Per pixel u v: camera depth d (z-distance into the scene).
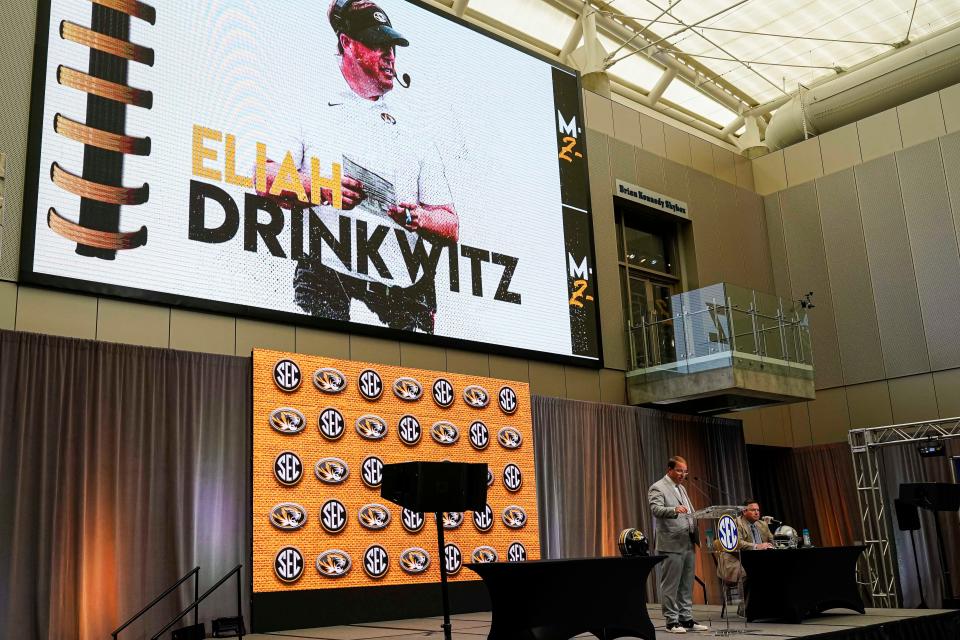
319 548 11.73
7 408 9.80
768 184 22.55
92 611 9.93
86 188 10.97
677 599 9.35
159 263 11.33
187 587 10.60
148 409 10.81
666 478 9.84
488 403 14.21
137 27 11.77
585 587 7.79
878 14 22.12
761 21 22.08
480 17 20.72
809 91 22.50
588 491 15.48
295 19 13.45
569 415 15.62
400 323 13.58
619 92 22.88
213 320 11.76
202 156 11.98
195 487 10.91
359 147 13.74
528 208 16.06
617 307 17.50
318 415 12.13
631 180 18.83
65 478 10.03
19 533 9.61
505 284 15.27
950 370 18.59
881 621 9.79
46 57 10.98
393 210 13.94
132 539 10.35
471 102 15.62
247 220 12.22
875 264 20.05
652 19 21.81
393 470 8.01
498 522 13.84
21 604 9.51
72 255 10.70
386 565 12.34
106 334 10.88
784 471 20.50
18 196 10.55
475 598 13.30
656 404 17.28
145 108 11.62
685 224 20.28
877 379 19.56
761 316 16.33
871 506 19.11
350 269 13.16
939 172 19.41
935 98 20.09
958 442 18.30
